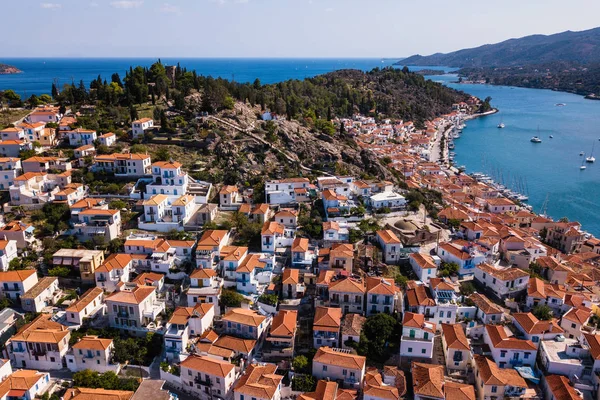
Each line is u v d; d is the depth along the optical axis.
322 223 132.88
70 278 112.31
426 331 90.12
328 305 102.25
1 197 138.12
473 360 88.56
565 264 135.12
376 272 115.81
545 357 87.44
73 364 90.44
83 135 169.25
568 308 105.75
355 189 158.75
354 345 92.50
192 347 91.81
